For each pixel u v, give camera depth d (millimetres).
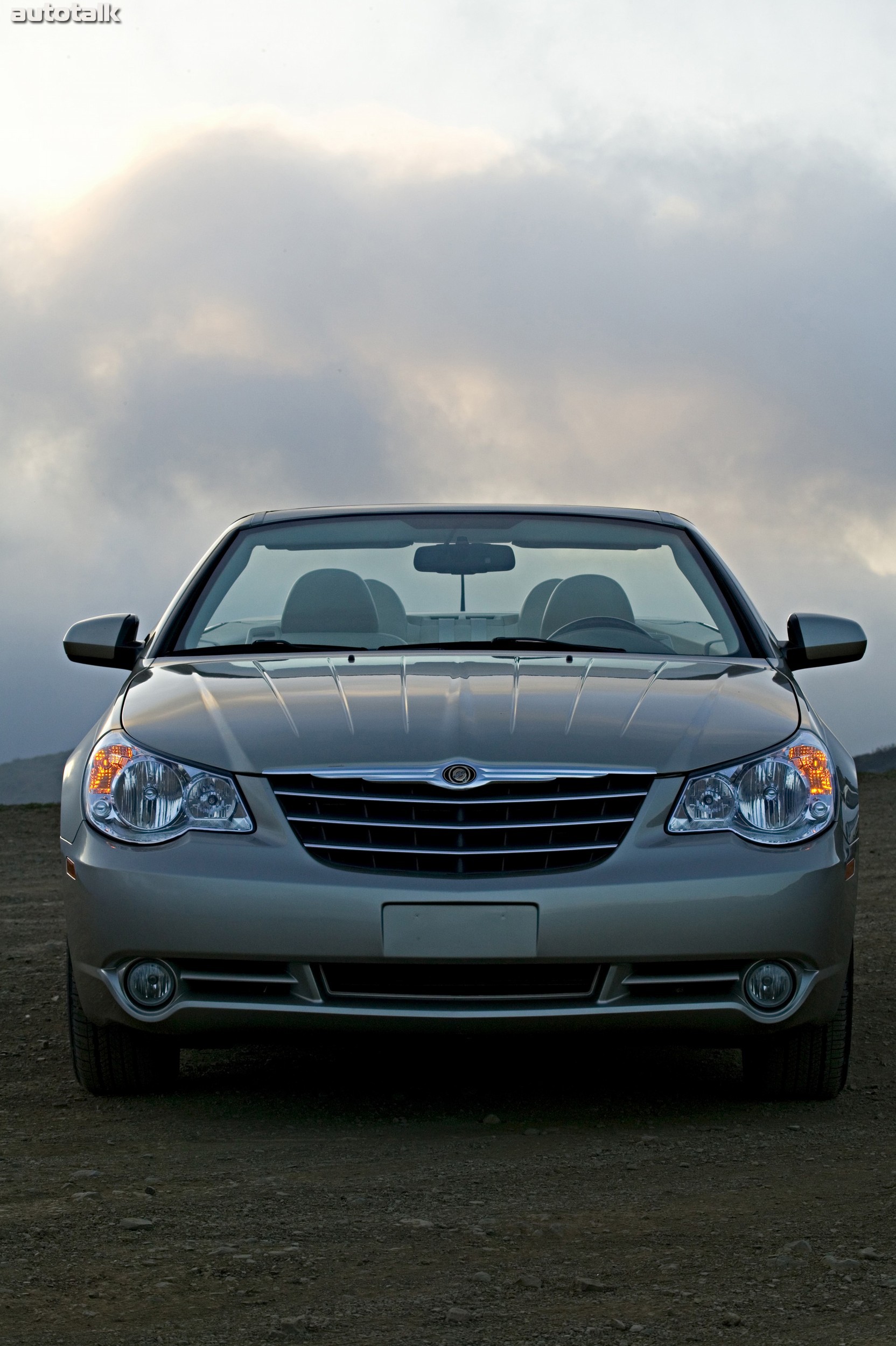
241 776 4301
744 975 4211
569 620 5637
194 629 5629
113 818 4348
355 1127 4234
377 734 4391
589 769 4238
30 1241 3125
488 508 6277
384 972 4172
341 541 6020
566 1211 3367
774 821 4281
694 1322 2668
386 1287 2848
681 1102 4609
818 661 5762
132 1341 2570
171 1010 4234
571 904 4094
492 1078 4910
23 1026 6195
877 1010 6492
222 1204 3408
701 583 5855
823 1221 3293
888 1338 2572
